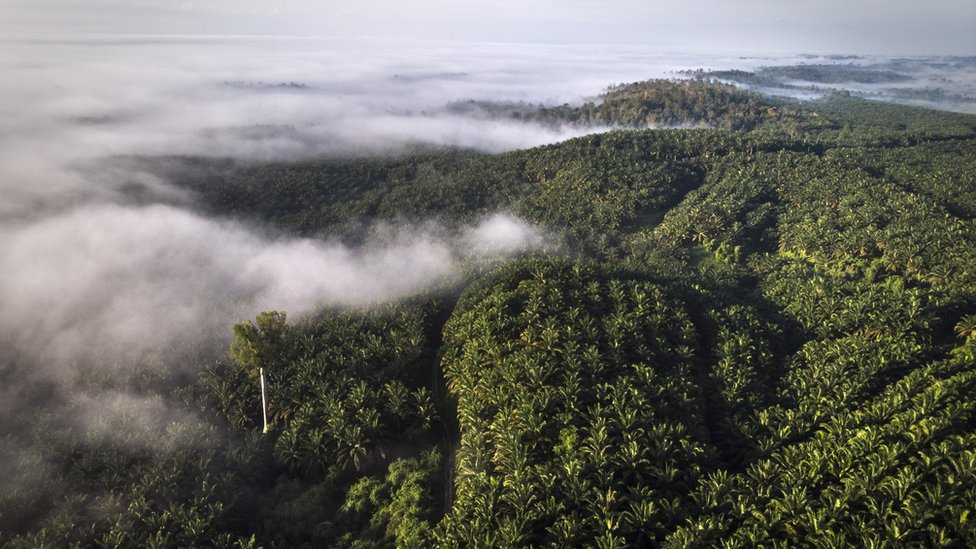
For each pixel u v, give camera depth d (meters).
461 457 70.50
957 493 53.38
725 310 98.69
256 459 78.56
